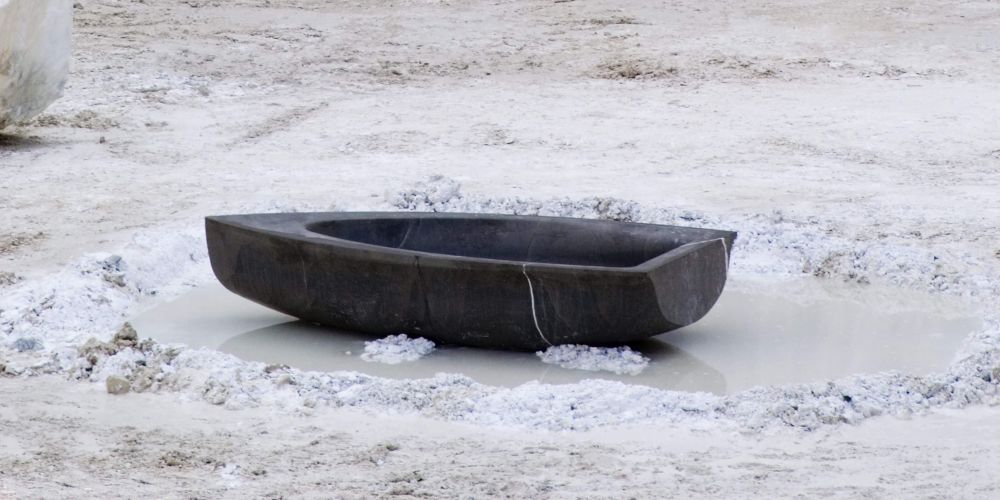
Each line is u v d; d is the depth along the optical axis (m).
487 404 20.12
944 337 25.06
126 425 19.47
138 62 57.12
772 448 18.50
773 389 20.67
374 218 26.34
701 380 22.45
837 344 24.61
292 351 23.92
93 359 22.25
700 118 47.56
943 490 16.64
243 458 17.95
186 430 19.22
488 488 16.69
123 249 29.56
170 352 22.50
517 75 55.75
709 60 57.06
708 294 23.95
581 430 19.31
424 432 19.22
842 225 33.38
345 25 64.81
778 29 62.75
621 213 33.97
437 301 23.53
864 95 50.97
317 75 55.81
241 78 55.25
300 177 39.12
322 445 18.58
